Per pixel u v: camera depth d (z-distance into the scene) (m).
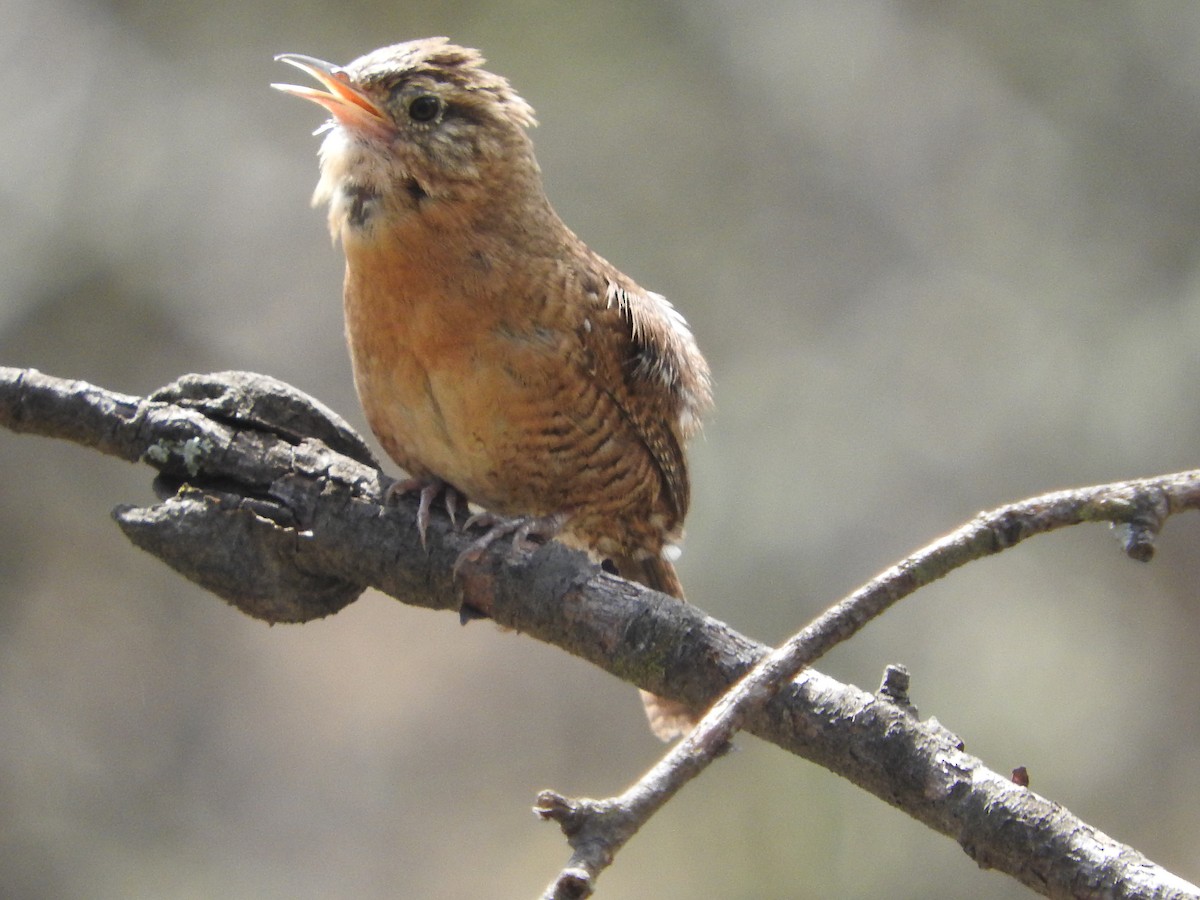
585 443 6.12
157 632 14.25
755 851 12.66
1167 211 13.66
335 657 15.25
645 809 3.68
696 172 14.06
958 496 13.05
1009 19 14.23
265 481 5.22
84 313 13.58
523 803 14.36
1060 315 13.51
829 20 14.35
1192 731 12.98
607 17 14.11
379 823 14.09
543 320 5.85
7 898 12.30
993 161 14.11
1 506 13.60
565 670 15.09
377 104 5.81
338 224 5.91
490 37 14.04
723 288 13.80
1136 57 13.92
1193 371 13.05
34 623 13.62
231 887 13.17
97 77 13.90
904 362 13.53
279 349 14.20
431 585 5.14
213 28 14.27
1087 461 13.08
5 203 13.32
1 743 13.03
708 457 13.06
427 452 6.08
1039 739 12.71
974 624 13.11
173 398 5.35
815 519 12.94
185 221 14.05
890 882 12.16
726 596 12.73
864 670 12.78
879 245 13.99
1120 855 4.05
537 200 6.07
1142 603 13.37
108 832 13.05
